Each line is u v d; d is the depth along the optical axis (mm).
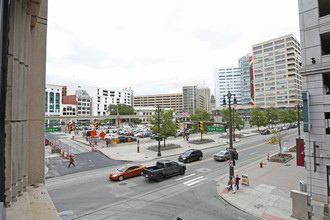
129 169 16859
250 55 147125
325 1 12875
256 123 58562
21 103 3482
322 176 11711
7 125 3111
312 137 12164
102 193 13227
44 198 3736
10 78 3182
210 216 10141
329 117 12812
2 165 2551
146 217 10016
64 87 133000
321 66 11766
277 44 102250
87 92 125188
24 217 2746
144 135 48594
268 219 9820
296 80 97938
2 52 2459
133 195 12867
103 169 19719
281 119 67438
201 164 21156
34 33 4438
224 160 22703
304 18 12758
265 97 105500
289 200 11891
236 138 43625
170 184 14992
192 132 50875
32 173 4332
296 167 19219
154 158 24469
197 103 164500
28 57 3746
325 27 11906
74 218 9906
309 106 12320
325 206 9625
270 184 14672
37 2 3719
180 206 11289
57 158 25203
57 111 98938
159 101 183125
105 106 131625
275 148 30812
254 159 23375
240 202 11680
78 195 12906
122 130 58094
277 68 101812
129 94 150750
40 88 4480
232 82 163375
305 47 12625
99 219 9820
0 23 2396
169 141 39312
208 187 14336
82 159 24500
